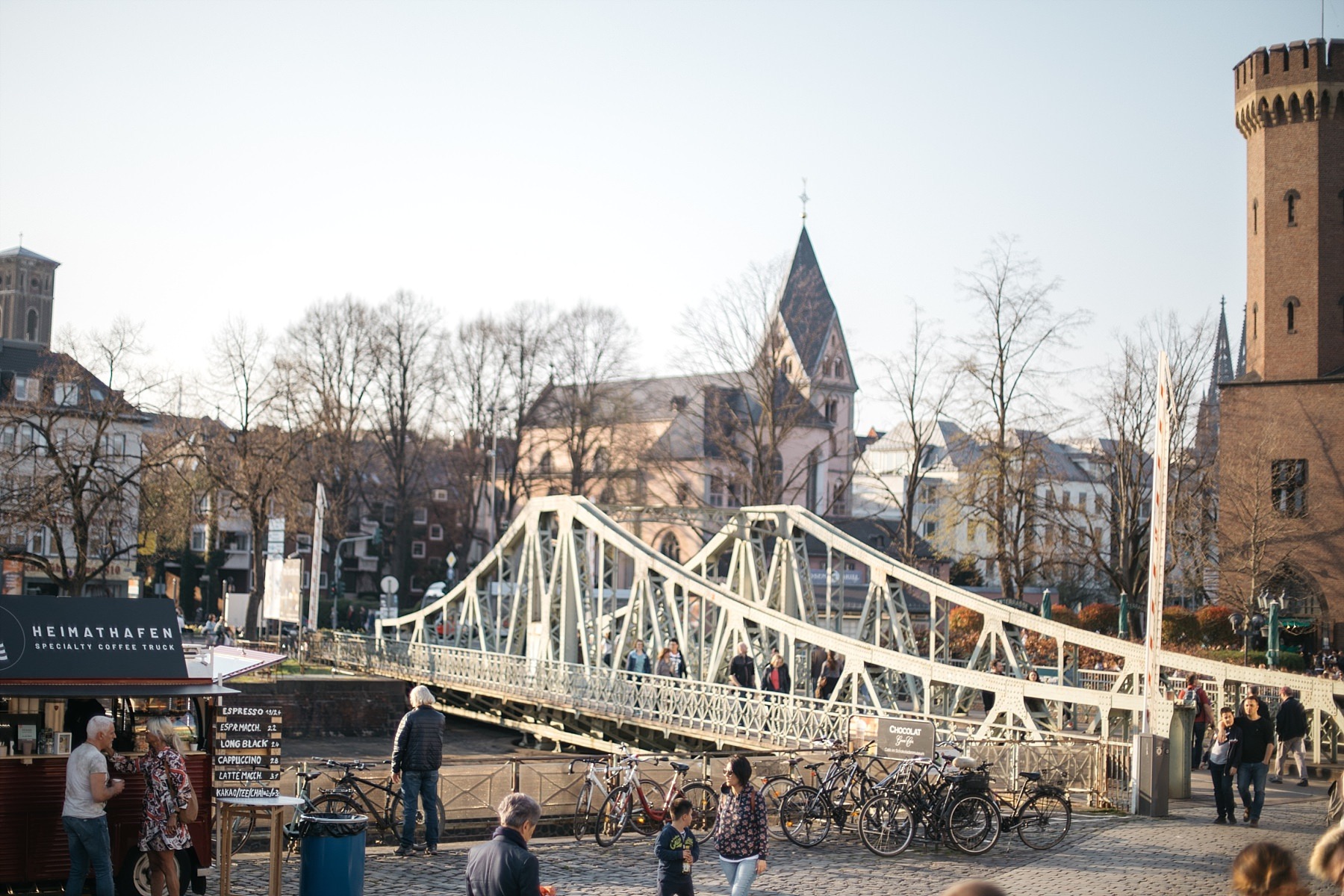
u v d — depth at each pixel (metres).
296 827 14.50
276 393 58.16
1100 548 52.59
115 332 47.19
